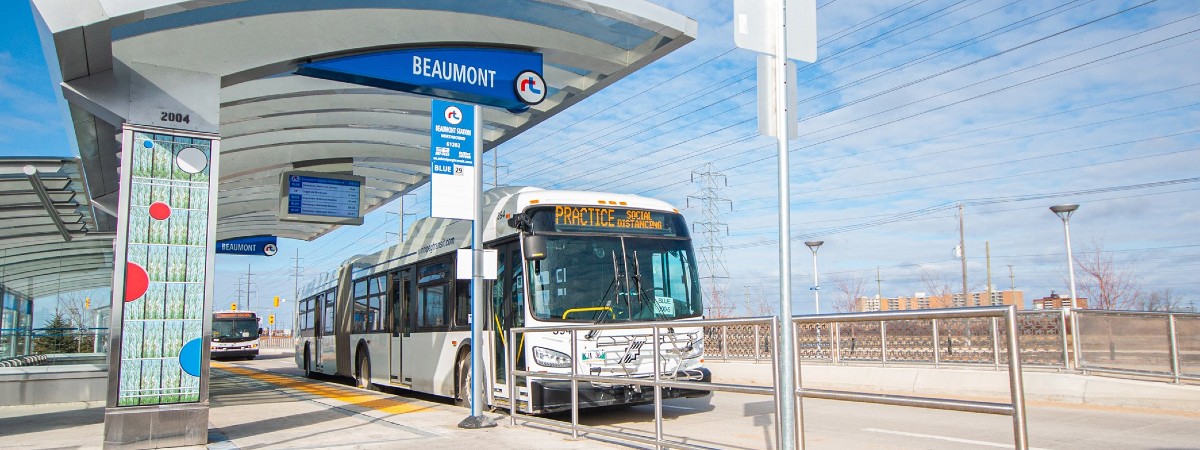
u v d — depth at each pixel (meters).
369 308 16.73
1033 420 10.30
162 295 8.37
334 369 19.31
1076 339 13.38
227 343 40.59
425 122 13.40
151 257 8.34
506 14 10.60
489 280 11.32
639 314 10.59
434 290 13.30
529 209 10.52
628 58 11.54
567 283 10.31
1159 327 12.09
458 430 9.39
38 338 18.50
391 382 15.05
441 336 12.84
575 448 8.09
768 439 7.90
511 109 11.30
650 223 11.20
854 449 7.38
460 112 9.98
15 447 8.61
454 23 10.53
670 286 10.98
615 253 10.74
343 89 11.44
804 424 6.24
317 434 9.33
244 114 11.68
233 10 9.01
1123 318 12.68
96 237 17.56
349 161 15.34
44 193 12.99
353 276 18.20
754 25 6.10
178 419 8.33
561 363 9.88
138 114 8.40
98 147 11.21
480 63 10.79
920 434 7.82
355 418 10.87
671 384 7.53
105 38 7.45
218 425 10.33
